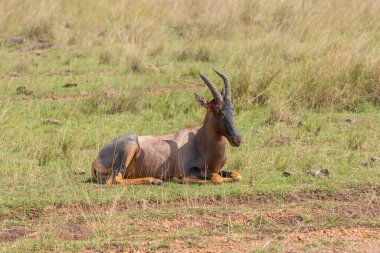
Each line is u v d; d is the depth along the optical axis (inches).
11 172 978.1
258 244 731.4
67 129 1205.1
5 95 1441.9
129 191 885.8
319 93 1330.0
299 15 1967.3
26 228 791.1
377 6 2071.9
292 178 942.4
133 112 1323.8
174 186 911.0
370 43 1622.8
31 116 1290.6
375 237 755.4
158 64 1704.0
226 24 2020.2
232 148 1085.1
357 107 1320.1
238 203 864.9
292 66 1502.2
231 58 1675.7
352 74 1376.7
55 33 1996.8
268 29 1980.8
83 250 722.8
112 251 719.7
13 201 849.5
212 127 922.7
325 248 722.2
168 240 743.1
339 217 812.0
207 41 1898.4
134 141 933.2
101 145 1115.3
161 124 1247.5
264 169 991.0
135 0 2239.2
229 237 749.3
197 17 2154.3
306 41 1743.4
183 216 812.6
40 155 1048.2
